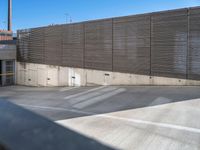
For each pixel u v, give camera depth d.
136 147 5.27
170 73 13.77
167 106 9.24
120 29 15.98
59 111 9.36
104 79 17.09
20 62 24.86
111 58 16.58
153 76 14.52
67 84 19.95
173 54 13.59
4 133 4.27
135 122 7.30
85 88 17.05
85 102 11.44
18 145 3.88
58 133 4.87
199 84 12.77
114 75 16.48
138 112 8.61
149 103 10.02
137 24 15.09
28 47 23.81
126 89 14.26
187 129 6.45
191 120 7.29
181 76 13.35
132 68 15.49
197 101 9.73
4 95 16.72
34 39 23.05
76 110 9.49
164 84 14.09
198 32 12.61
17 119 5.12
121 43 15.98
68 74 19.78
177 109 8.69
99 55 17.33
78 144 4.68
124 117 7.98
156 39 14.26
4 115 5.34
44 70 22.08
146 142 5.56
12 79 25.08
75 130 6.38
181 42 13.23
